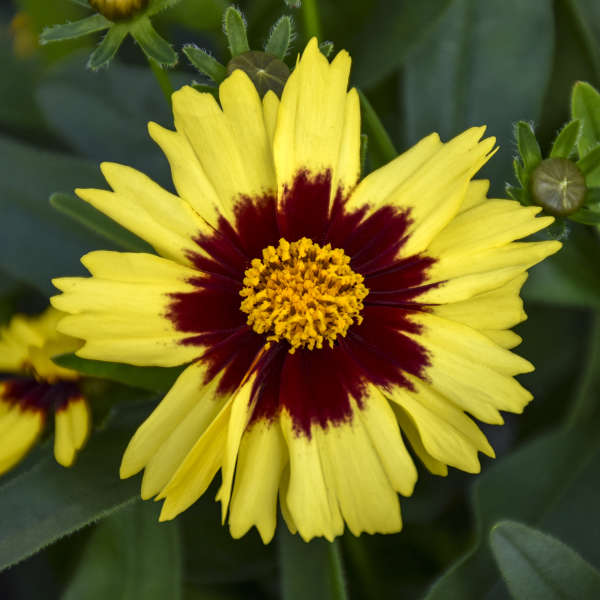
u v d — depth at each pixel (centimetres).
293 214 23
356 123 22
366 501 22
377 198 23
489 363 22
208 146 22
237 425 21
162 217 22
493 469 26
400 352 23
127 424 24
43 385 24
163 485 22
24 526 23
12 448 24
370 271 23
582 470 26
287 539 24
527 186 23
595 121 24
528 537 22
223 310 22
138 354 22
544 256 22
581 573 22
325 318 23
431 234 22
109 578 24
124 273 22
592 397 26
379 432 22
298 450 22
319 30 26
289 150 22
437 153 23
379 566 26
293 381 23
